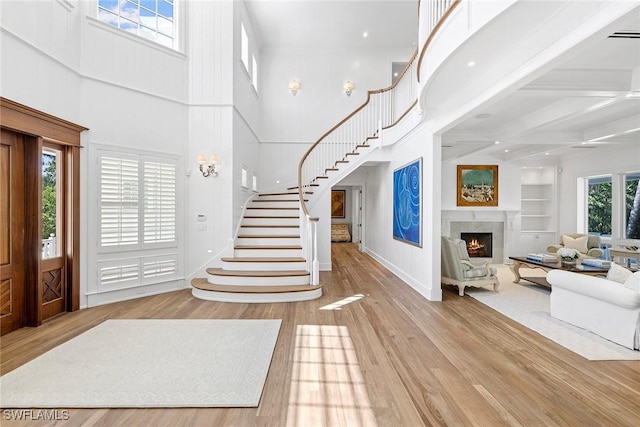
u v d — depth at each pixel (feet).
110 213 16.53
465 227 30.07
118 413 7.69
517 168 29.89
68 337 12.19
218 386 8.79
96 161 16.05
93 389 8.64
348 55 30.63
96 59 16.02
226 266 19.20
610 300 11.61
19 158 13.04
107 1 16.99
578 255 19.30
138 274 17.67
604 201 26.61
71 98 14.94
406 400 8.20
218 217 19.85
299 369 9.81
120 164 16.84
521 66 10.07
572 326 13.44
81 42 15.48
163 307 15.98
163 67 18.60
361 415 7.61
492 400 8.20
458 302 16.97
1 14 11.53
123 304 16.46
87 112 15.71
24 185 13.23
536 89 12.43
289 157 30.32
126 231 17.10
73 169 15.12
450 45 10.27
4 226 12.54
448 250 18.70
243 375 9.36
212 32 19.84
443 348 11.28
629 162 23.54
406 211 21.31
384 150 25.00
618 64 11.96
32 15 12.80
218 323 13.69
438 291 17.29
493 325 13.57
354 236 45.85
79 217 15.47
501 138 19.81
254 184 27.58
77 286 15.38
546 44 8.95
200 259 19.88
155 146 18.25
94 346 11.34
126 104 17.10
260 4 24.18
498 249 30.09
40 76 13.24
